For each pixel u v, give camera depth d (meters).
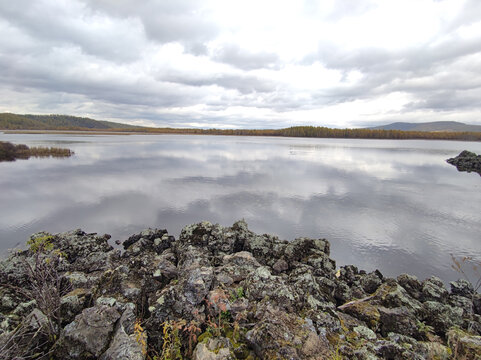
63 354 4.64
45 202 29.31
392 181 45.53
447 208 29.77
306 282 8.70
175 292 6.34
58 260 9.80
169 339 5.04
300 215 26.34
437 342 6.49
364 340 5.73
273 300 6.41
